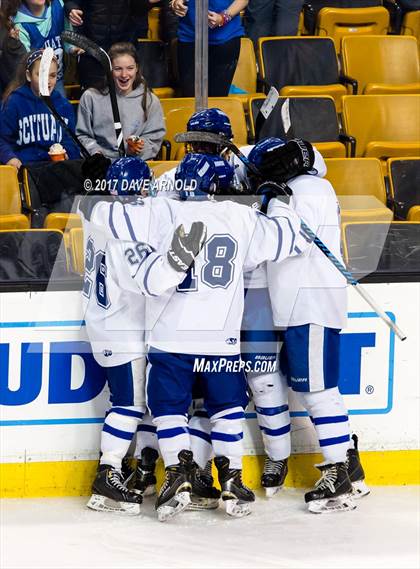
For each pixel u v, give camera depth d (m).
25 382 12.08
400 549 11.19
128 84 14.37
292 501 12.39
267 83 18.92
